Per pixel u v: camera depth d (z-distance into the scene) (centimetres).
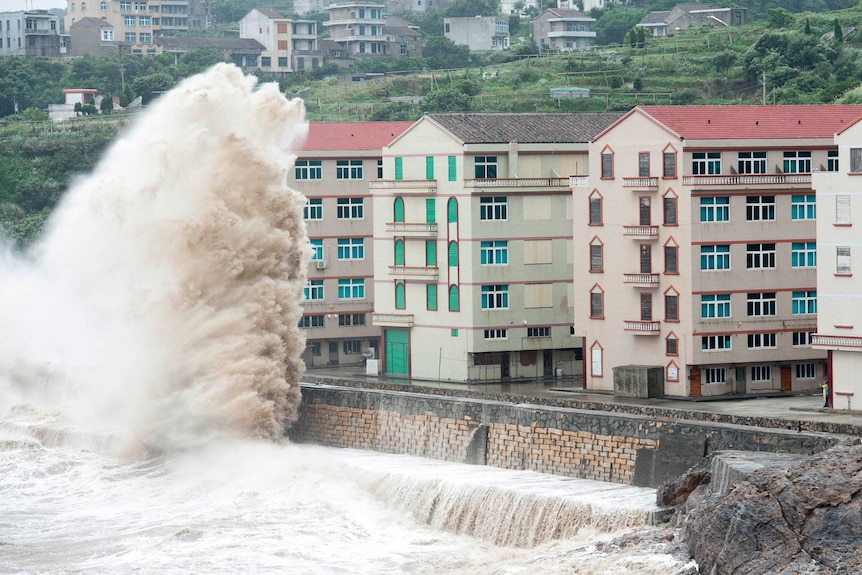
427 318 11469
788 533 5838
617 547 6625
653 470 7644
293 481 8569
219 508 8262
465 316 11162
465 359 11169
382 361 11862
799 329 10112
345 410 9612
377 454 9219
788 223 10088
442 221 11319
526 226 11294
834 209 8862
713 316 9925
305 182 12312
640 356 10200
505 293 11238
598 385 10506
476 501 7644
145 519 8219
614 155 10306
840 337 8812
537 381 11262
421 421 9031
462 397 9600
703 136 9925
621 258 10281
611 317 10369
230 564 7188
